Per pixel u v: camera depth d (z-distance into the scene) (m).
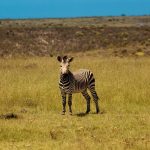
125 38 90.69
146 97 31.38
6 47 78.06
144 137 21.08
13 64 52.50
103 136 21.34
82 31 97.06
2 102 30.28
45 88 34.00
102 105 30.20
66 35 90.94
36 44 82.75
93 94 28.33
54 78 40.34
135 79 37.91
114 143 19.75
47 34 89.88
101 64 51.56
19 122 24.33
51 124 24.02
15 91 32.50
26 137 21.38
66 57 27.17
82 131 22.39
